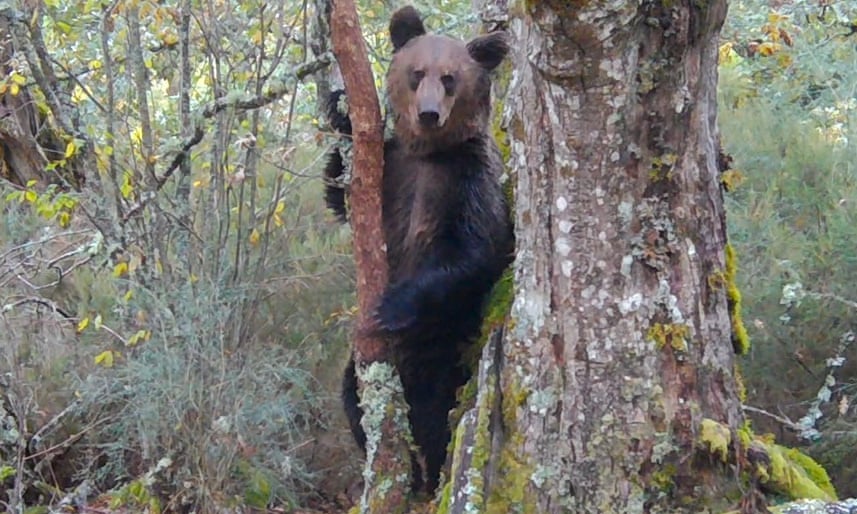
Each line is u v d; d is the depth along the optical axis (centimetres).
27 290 1184
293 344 1164
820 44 1455
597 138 673
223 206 1047
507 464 721
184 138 1019
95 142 1091
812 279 1142
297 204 1262
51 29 1236
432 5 1234
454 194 929
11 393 995
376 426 858
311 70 959
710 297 705
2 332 1080
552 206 698
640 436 688
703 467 692
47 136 1259
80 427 1116
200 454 984
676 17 643
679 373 693
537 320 713
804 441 1095
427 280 894
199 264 1036
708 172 702
